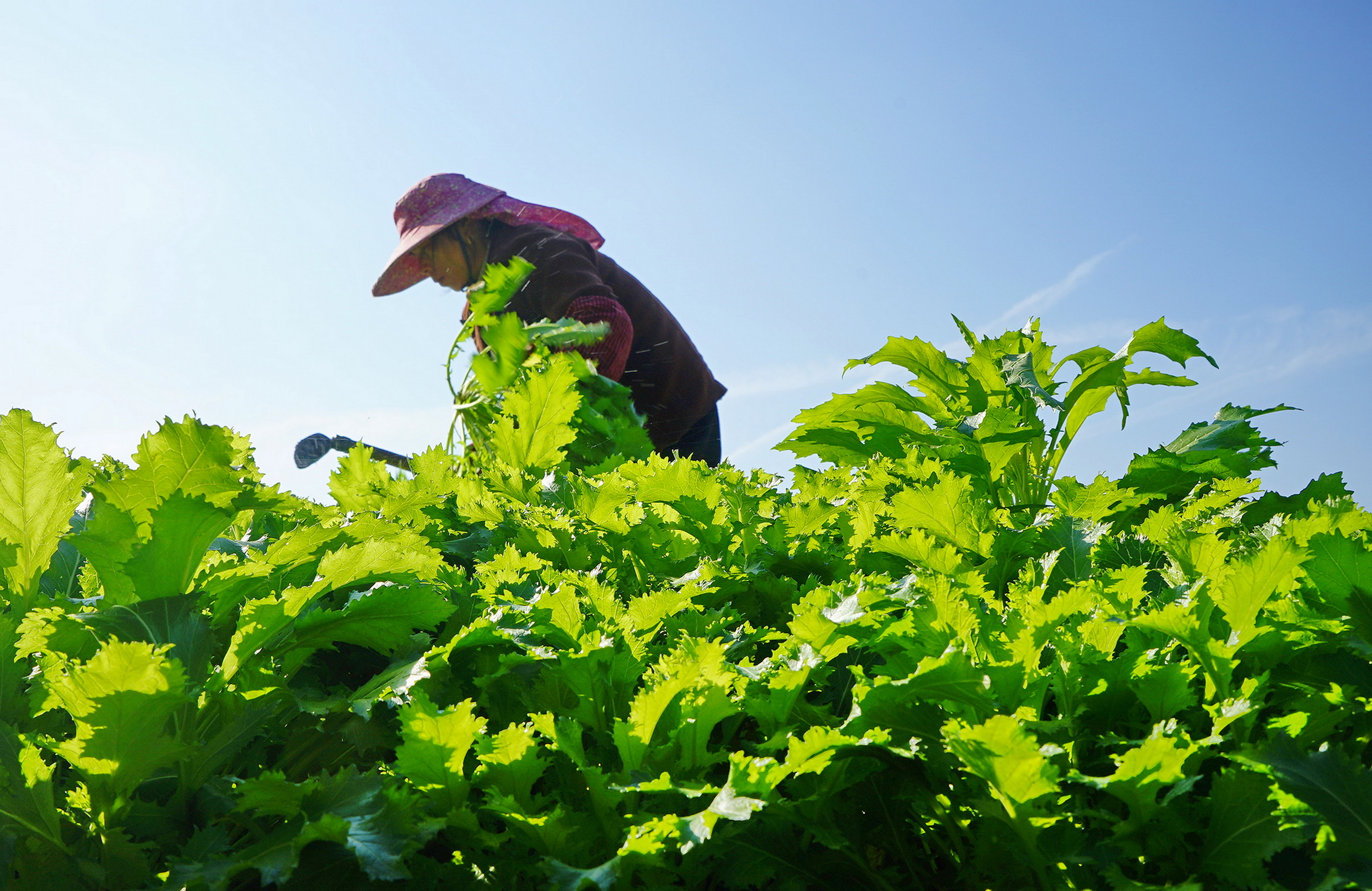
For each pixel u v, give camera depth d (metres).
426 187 3.82
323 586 0.69
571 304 3.38
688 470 1.06
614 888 0.56
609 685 0.70
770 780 0.55
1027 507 1.23
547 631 0.72
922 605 0.66
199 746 0.61
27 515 0.71
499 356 1.97
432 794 0.59
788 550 1.02
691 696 0.65
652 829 0.53
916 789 0.62
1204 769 0.61
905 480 1.21
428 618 0.73
